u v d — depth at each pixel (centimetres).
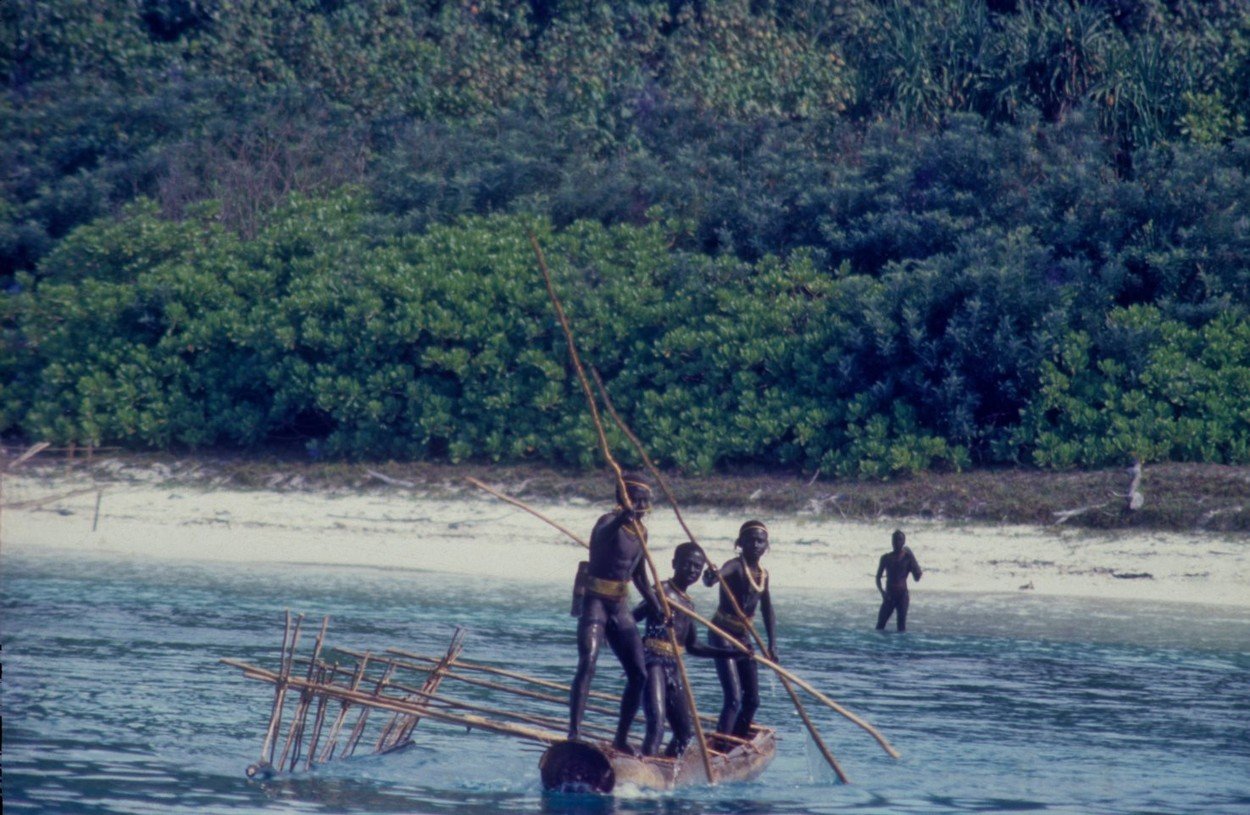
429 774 4338
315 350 10456
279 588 7819
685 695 4278
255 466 10062
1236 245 9500
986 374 9131
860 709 5316
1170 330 9094
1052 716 5197
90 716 4950
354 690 4434
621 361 10081
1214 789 4219
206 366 10475
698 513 8975
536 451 9994
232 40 13950
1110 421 8862
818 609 7400
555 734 4472
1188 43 12131
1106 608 7456
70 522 9319
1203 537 8144
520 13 14325
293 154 12569
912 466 8975
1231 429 8800
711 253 10962
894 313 9388
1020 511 8531
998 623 7088
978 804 4062
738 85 12838
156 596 7506
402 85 13575
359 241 11044
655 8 13962
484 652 6181
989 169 10475
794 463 9469
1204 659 6266
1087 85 11725
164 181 12106
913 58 12212
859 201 10612
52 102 13188
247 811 3838
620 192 11281
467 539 8969
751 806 3997
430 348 10019
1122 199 9881
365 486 9731
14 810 3778
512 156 11681
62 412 10388
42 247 11688
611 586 4125
